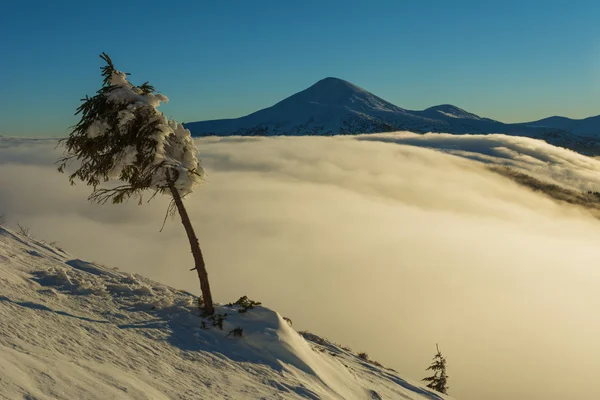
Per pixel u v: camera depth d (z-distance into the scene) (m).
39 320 10.58
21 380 6.83
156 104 14.11
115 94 13.59
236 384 11.04
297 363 13.73
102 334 11.30
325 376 13.88
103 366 9.16
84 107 13.93
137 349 11.16
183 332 13.45
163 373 10.23
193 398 9.34
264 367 12.81
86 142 13.98
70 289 14.23
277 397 10.92
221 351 13.01
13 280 13.05
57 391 7.06
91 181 14.44
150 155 13.87
